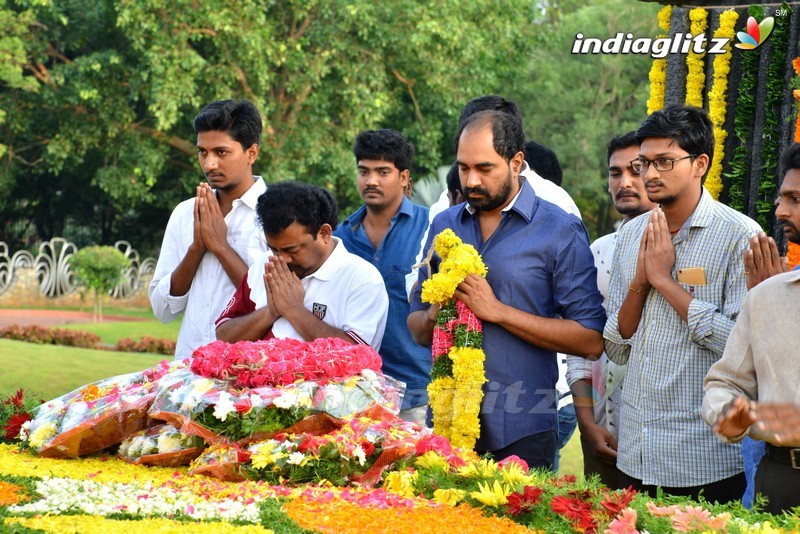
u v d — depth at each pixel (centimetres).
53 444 373
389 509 315
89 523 286
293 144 2116
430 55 2080
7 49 2102
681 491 376
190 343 481
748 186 563
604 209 2909
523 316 384
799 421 285
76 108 2270
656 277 373
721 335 359
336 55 2097
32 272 2492
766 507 315
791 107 540
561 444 505
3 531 270
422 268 424
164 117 2000
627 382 392
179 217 496
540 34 2373
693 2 600
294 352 369
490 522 306
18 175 2594
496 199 386
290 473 345
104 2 2158
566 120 2700
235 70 2077
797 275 310
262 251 477
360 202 2269
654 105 617
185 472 362
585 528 293
